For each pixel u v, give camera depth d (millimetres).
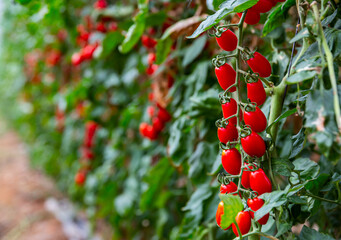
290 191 680
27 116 4582
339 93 621
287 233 725
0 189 3951
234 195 680
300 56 700
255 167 682
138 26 1159
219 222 706
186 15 1216
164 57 1129
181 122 1119
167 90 1304
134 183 1794
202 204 1021
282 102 728
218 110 1036
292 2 727
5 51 5805
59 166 3496
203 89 1170
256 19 716
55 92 3211
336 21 740
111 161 2082
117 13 1595
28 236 2730
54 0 1789
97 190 2279
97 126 2262
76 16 2051
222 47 725
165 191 1476
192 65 1254
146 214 1821
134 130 1930
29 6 1327
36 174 4328
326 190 761
